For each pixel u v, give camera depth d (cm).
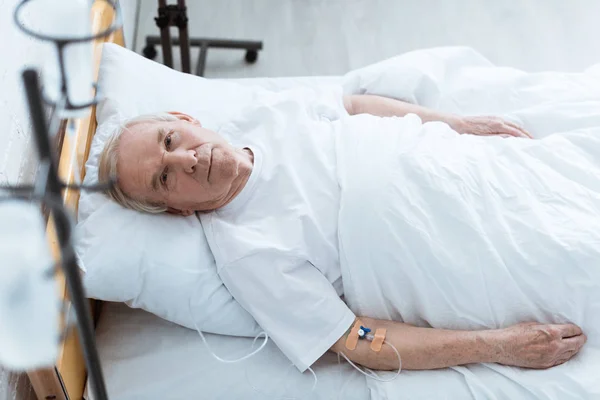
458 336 136
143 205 138
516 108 179
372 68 186
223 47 259
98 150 144
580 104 167
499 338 135
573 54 256
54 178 71
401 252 138
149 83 164
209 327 142
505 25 272
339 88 176
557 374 133
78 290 73
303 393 137
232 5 286
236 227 142
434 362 136
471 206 141
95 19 155
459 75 189
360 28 276
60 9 125
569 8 275
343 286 146
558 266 134
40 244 86
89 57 141
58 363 113
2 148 114
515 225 139
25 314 81
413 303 143
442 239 139
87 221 135
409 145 148
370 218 140
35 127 68
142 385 137
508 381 134
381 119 159
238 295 139
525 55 258
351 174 145
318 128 159
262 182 148
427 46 266
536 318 140
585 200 141
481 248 137
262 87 195
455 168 144
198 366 139
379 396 134
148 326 146
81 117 136
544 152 151
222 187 140
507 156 151
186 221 143
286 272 139
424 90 183
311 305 138
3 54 116
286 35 273
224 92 172
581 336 137
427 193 141
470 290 138
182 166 134
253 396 138
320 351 137
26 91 65
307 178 149
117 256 132
